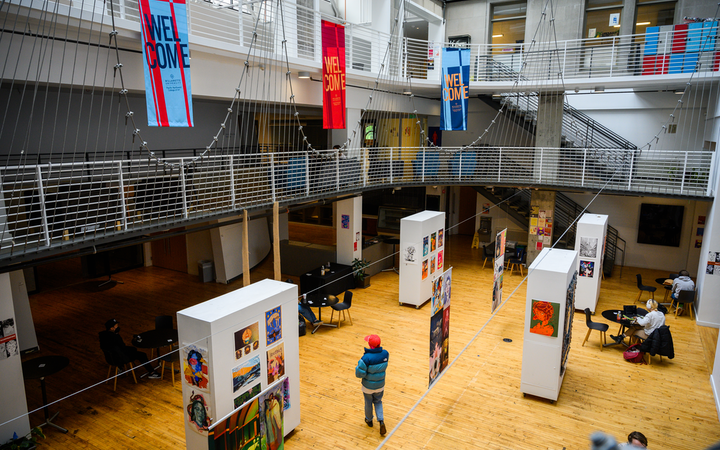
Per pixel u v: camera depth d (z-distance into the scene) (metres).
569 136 16.05
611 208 15.93
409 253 11.57
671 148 14.94
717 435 6.66
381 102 14.56
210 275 13.57
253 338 5.78
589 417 7.08
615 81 13.07
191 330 5.37
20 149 9.36
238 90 9.00
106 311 11.16
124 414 7.12
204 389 5.37
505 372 8.46
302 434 6.63
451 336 10.01
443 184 14.25
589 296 11.37
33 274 12.33
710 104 13.38
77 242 6.42
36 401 7.40
